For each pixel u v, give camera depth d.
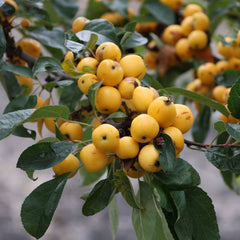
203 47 0.85
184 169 0.55
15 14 0.72
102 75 0.56
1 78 0.71
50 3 0.88
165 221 0.54
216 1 0.88
